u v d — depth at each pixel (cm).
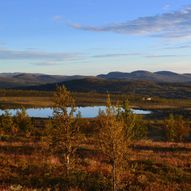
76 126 2634
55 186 2308
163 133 7050
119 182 2348
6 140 4372
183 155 3650
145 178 2612
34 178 2469
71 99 2628
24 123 6156
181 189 2473
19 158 3067
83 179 2466
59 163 2892
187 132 6147
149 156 3444
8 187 2178
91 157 3234
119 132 2245
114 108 2281
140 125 5256
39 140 4516
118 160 2259
